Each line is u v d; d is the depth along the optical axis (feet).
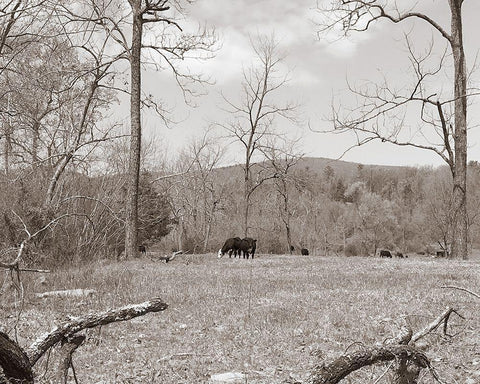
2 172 82.23
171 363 30.78
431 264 84.94
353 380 24.38
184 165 216.74
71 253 77.20
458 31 104.53
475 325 36.60
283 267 82.28
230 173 257.55
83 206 82.69
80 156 88.99
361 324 38.29
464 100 104.47
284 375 27.50
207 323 40.19
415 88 102.53
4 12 67.97
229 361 30.81
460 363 27.81
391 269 76.64
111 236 93.30
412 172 568.82
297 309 44.39
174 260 95.04
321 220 308.81
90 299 49.60
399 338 14.35
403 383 13.70
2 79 87.56
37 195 79.77
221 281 62.28
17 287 21.01
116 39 100.12
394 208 354.33
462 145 104.53
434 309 42.42
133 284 58.90
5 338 13.23
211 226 226.99
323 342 34.09
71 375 28.35
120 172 98.68
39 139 100.37
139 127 100.17
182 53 105.60
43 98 100.63
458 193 104.88
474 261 91.56
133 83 100.99
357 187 496.23
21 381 13.65
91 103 113.60
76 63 103.45
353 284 59.00
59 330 15.23
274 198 249.96
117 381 27.25
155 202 135.33
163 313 43.78
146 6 100.68
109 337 36.35
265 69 169.17
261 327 38.37
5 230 70.95
